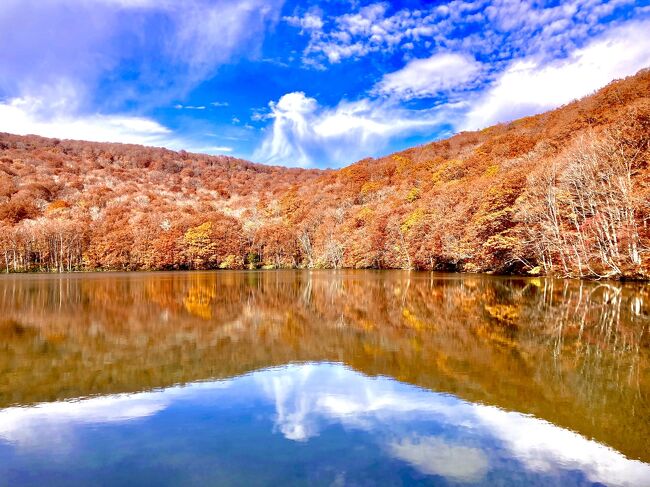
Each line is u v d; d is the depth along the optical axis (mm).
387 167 149250
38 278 66250
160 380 11625
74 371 12570
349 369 12562
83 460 7203
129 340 17031
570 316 21422
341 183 146625
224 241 108188
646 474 6777
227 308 27047
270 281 55094
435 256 73625
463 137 155875
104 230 105438
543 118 119000
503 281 45094
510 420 8805
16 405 9773
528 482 6496
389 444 7715
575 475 6730
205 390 10758
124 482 6520
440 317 21969
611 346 15133
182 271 96812
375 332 18172
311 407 9516
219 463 7043
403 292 36312
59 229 98812
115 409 9500
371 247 90375
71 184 158625
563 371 12133
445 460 7141
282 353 14594
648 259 35469
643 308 23562
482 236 59438
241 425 8562
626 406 9539
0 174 144750
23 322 21672
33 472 6844
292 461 7078
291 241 110500
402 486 6355
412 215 83250
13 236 92625
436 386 10922
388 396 10219
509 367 12578
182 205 144375
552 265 50000
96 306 28531
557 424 8578
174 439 7910
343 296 34094
